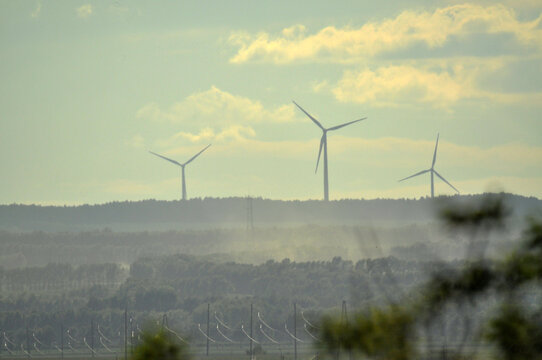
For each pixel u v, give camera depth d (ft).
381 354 168.55
